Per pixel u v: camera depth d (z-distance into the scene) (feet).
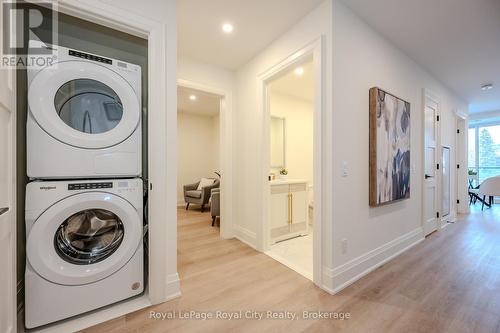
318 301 5.36
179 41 7.84
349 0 5.88
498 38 7.69
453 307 5.10
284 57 7.30
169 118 5.34
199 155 20.06
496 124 19.63
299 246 9.12
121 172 4.95
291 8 6.19
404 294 5.63
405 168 8.50
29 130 4.09
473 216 14.33
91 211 4.74
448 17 6.56
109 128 5.06
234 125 10.16
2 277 3.43
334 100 5.81
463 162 15.26
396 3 6.01
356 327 4.48
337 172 5.91
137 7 4.91
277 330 4.41
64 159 4.36
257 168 8.69
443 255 8.08
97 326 4.44
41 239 4.10
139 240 5.14
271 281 6.30
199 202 15.93
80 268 4.49
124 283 4.99
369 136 6.97
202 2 5.94
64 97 4.58
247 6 6.11
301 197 10.57
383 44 7.52
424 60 9.27
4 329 3.50
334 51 5.78
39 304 4.14
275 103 12.46
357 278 6.41
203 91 9.36
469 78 11.19
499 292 5.70
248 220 9.38
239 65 9.67
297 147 13.47
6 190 3.56
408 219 8.91
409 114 8.77
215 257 8.00
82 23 5.46
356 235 6.50
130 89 5.05
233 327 4.48
